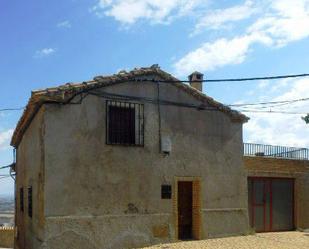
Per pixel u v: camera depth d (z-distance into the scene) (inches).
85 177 549.6
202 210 647.8
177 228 617.6
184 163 636.7
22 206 745.6
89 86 559.2
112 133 579.2
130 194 582.2
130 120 595.8
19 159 830.5
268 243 617.9
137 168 592.1
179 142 635.5
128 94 595.5
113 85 584.4
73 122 548.7
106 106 574.9
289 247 589.0
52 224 521.7
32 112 590.9
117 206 569.6
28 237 640.4
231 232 675.4
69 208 534.3
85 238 540.4
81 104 556.4
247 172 772.6
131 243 573.9
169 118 629.9
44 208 519.8
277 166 815.1
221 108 681.0
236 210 684.1
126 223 573.6
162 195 609.9
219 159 675.4
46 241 515.8
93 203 551.8
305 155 868.0
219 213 665.0
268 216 798.5
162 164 615.5
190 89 649.0
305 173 850.8
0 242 1082.1
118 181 574.2
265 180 803.4
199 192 649.0
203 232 644.7
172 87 637.9
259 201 791.7
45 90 536.7
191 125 650.8
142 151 599.2
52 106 537.6
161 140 616.4
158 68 622.8
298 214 828.0
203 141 660.7
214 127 676.1
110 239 558.3
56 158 533.0
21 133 749.9
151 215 596.1
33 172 607.8
